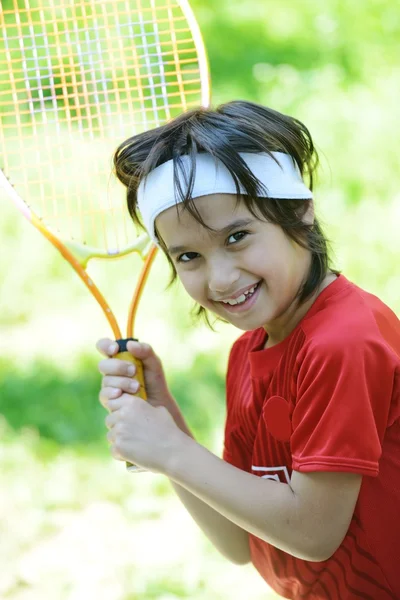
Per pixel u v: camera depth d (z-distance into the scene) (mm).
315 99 8578
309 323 2502
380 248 6863
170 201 2480
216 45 9438
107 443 5590
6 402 6027
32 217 3258
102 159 5191
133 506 5043
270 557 2809
